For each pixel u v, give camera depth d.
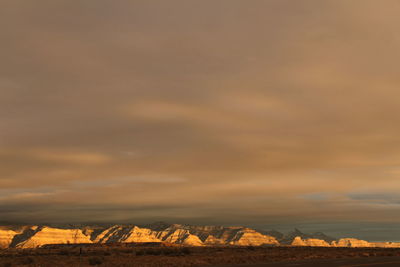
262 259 54.31
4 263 54.47
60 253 95.75
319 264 40.09
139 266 46.50
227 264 44.00
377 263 41.16
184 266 44.66
